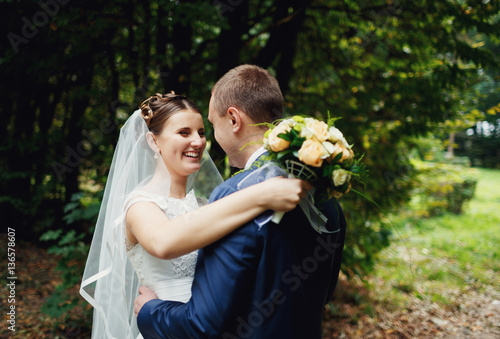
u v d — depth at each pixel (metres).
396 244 7.29
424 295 5.16
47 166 6.05
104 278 1.64
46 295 4.69
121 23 3.87
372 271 4.95
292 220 1.18
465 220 9.34
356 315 4.46
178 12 3.50
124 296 1.60
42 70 4.32
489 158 19.62
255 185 1.14
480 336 4.13
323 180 1.13
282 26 4.30
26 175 5.86
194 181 2.04
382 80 4.70
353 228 4.51
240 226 1.12
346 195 4.40
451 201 9.91
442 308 4.80
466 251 7.12
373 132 4.73
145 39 4.08
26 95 6.08
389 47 4.91
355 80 5.06
